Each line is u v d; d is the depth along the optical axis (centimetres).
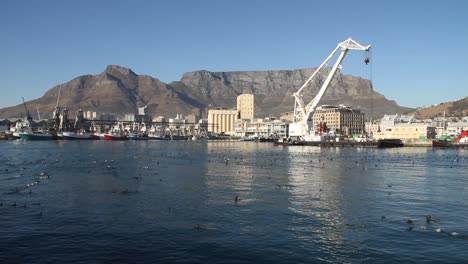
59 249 2917
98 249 2919
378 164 9744
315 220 3753
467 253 2878
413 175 7381
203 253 2852
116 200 4644
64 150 15488
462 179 6812
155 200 4662
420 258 2784
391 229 3466
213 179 6569
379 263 2694
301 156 12769
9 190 5297
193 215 3922
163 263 2667
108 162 9731
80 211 4062
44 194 5006
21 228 3438
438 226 3569
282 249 2942
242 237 3212
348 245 3039
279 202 4588
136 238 3172
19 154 12656
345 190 5494
